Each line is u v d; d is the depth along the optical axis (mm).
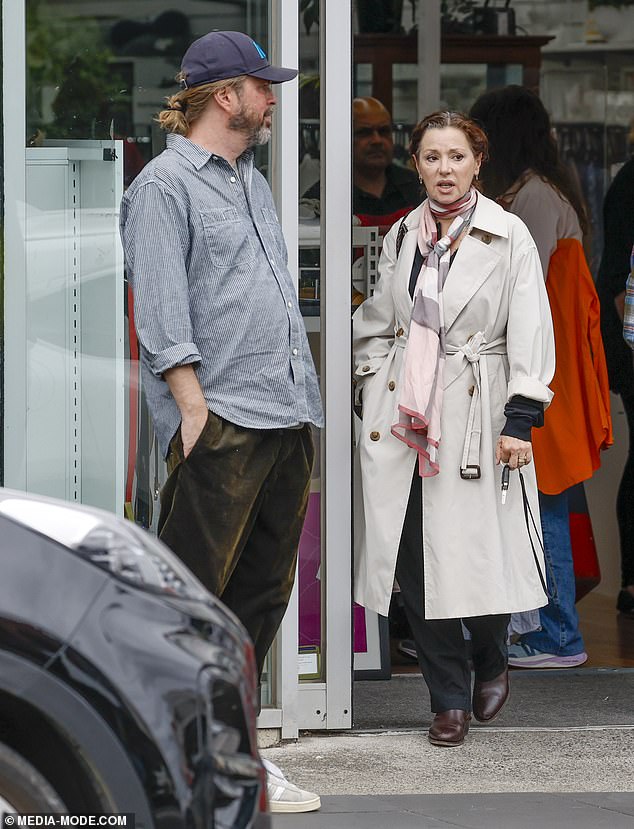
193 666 5715
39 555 5688
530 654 13117
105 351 10461
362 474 10422
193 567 8422
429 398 9969
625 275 15383
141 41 10391
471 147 10227
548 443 12758
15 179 10328
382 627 12438
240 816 5828
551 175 13367
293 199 10539
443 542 10141
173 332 8234
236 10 10508
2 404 10414
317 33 10602
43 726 5609
